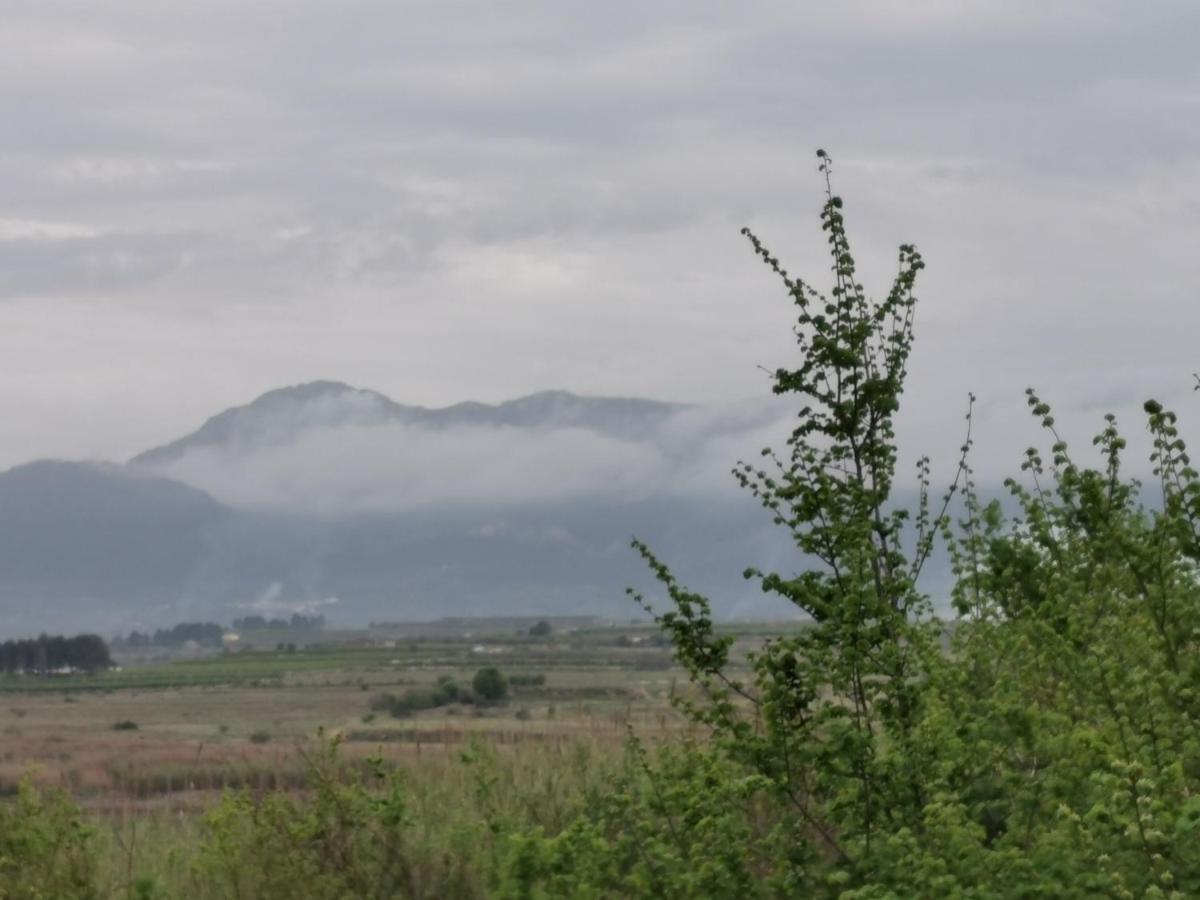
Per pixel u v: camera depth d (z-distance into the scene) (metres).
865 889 8.70
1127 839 8.35
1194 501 10.30
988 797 9.55
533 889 9.88
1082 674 9.77
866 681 9.98
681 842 10.02
